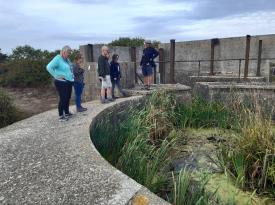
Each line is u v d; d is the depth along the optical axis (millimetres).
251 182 5102
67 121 6402
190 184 4266
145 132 6254
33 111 10117
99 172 3639
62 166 3879
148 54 10023
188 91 10086
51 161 4078
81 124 6062
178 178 4215
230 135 7098
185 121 8234
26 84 15391
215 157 6199
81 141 4926
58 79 6309
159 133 7035
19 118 8805
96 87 9719
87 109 7566
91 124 6070
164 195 4410
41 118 6934
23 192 3230
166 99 8266
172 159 6133
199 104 8961
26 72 15719
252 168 5234
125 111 7715
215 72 14547
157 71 15305
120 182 3355
